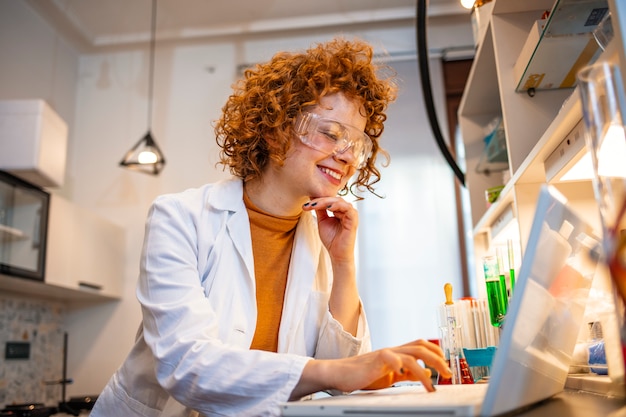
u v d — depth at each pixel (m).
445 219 4.09
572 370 1.16
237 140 1.35
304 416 0.68
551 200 0.71
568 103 1.03
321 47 1.34
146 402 1.15
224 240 1.22
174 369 0.95
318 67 1.27
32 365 3.76
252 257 1.23
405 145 4.23
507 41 1.66
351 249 1.28
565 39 1.31
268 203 1.28
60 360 4.11
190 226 1.17
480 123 2.38
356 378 0.85
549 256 0.73
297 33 4.59
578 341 1.16
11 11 3.89
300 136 1.21
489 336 1.41
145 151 3.66
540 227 0.68
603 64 0.73
